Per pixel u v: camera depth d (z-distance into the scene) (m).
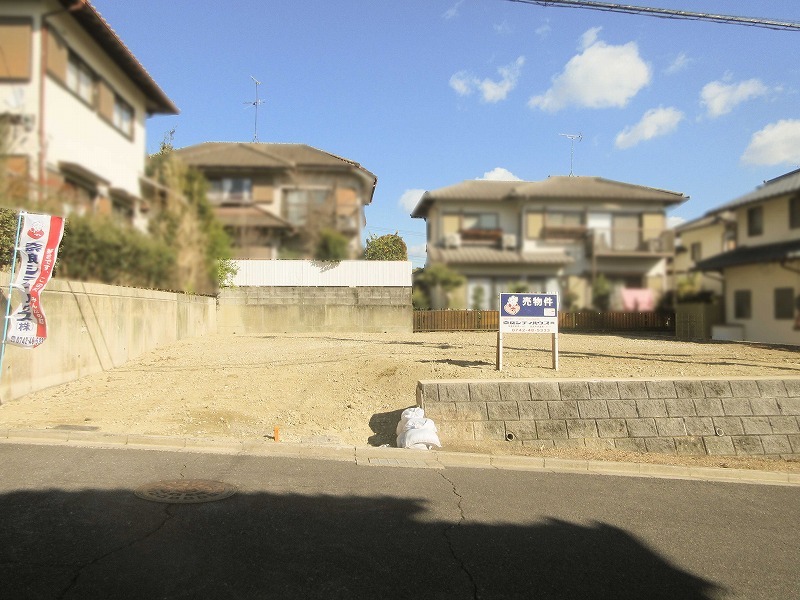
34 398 8.73
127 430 7.36
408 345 13.84
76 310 10.27
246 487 5.43
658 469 7.14
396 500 5.30
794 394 8.53
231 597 3.25
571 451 7.79
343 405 8.88
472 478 6.29
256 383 9.95
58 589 3.25
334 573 3.64
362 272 11.71
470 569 3.83
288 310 17.50
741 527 5.07
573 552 4.25
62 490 5.06
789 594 3.69
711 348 12.32
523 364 10.52
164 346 14.24
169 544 3.97
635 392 8.27
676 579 3.86
